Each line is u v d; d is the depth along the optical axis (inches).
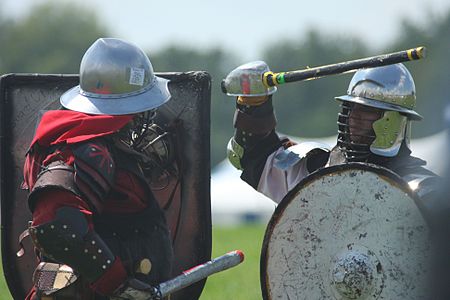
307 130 5757.9
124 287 584.1
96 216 604.7
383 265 595.5
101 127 599.5
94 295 614.5
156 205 619.2
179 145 668.7
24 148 678.5
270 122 690.2
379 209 597.3
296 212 614.5
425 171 631.8
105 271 579.8
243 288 1104.8
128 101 612.1
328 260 608.1
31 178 606.5
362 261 598.5
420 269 584.4
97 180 583.5
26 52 6707.7
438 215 574.9
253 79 671.1
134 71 616.4
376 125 640.4
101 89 613.3
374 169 598.2
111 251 600.7
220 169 3415.4
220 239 1867.6
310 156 690.2
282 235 617.3
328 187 608.7
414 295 586.6
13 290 681.6
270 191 696.4
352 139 649.6
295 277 615.2
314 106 5900.6
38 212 578.6
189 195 668.7
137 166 614.2
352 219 602.9
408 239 588.7
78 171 581.3
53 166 586.2
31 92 677.9
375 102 639.8
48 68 6550.2
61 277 613.9
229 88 679.1
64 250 574.2
